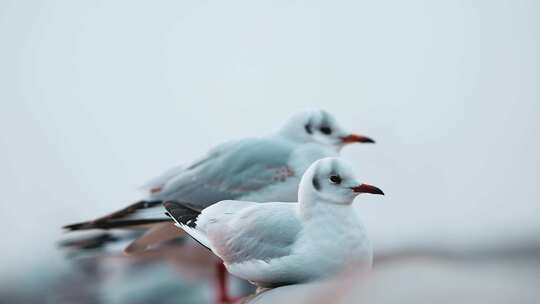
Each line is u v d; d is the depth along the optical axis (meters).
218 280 13.13
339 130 11.75
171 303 13.66
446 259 6.63
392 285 5.88
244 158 11.26
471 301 5.29
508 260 6.54
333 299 6.15
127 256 12.96
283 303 6.87
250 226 8.45
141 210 11.49
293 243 8.22
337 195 8.27
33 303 15.12
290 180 11.16
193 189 11.30
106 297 14.38
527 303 5.14
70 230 11.84
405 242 13.30
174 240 13.20
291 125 11.64
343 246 8.16
